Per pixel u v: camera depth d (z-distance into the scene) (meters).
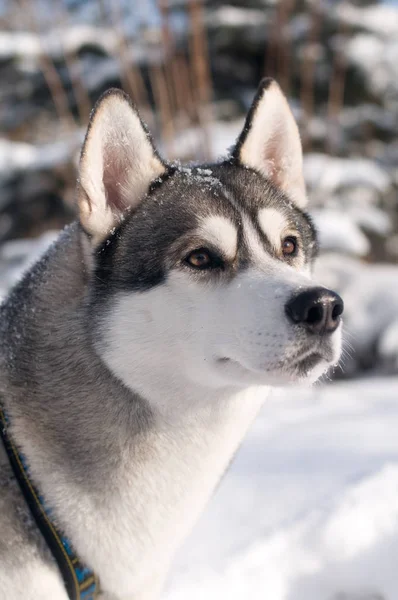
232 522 3.36
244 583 2.96
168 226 2.32
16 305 2.42
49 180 10.14
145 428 2.24
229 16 10.27
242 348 2.10
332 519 3.27
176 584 2.88
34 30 7.77
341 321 2.16
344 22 9.00
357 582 3.11
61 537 2.23
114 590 2.31
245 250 2.32
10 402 2.26
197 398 2.26
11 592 2.11
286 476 3.82
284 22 8.34
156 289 2.24
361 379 7.50
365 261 9.70
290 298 2.05
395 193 11.32
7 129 11.80
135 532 2.24
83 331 2.26
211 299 2.21
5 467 2.22
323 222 8.59
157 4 6.86
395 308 7.76
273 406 5.75
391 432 4.50
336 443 4.34
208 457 2.34
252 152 2.71
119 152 2.41
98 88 10.20
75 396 2.23
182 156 7.28
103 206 2.35
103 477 2.21
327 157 9.31
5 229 10.84
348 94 11.05
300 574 3.09
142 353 2.21
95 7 11.78
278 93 2.70
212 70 10.69
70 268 2.40
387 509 3.34
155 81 7.61
